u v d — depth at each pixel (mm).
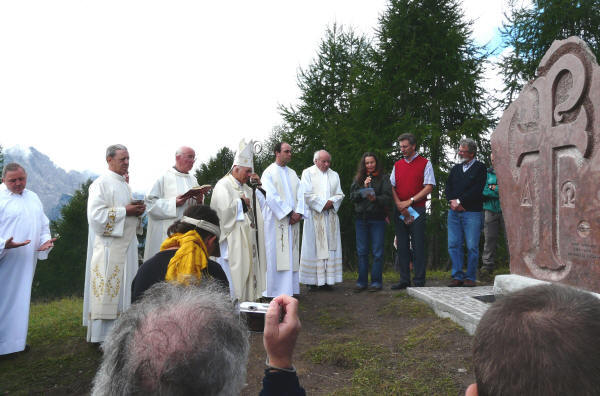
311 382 3256
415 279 5809
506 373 641
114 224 4199
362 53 20688
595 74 3492
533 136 4176
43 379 3605
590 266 3533
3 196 4180
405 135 5781
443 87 16172
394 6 16172
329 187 6559
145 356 788
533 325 639
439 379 3072
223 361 829
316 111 20484
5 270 4090
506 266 9289
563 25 14211
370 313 5074
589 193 3545
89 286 4367
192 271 2291
